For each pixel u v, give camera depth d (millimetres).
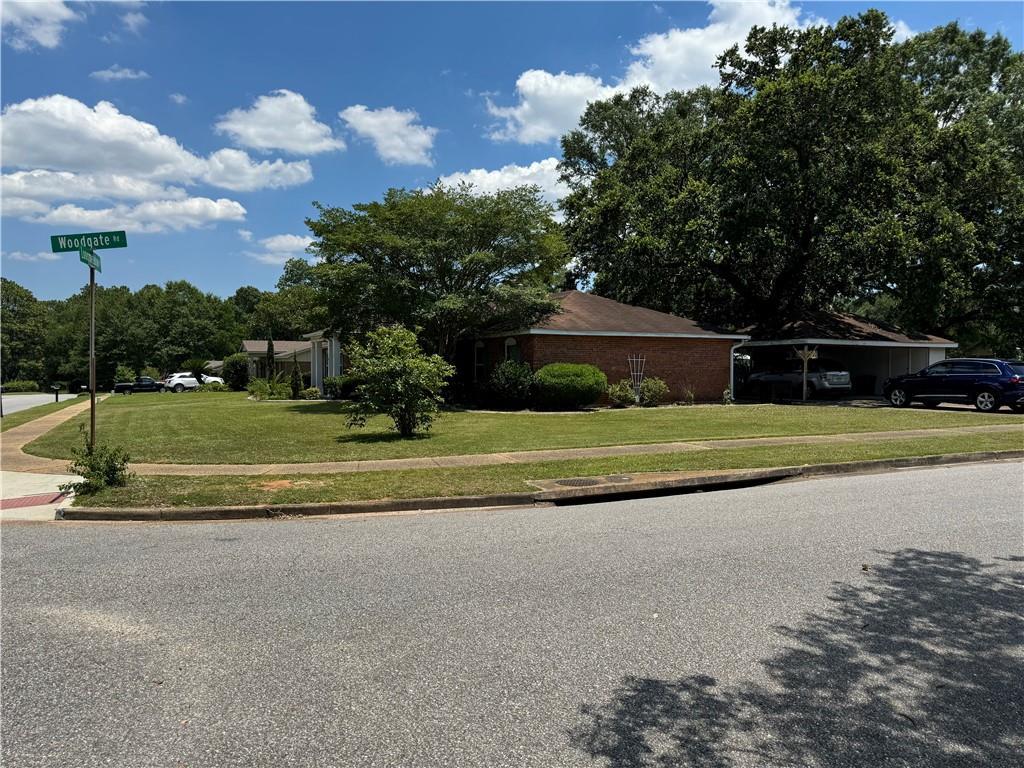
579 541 6305
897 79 27469
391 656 3791
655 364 24641
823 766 2771
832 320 30484
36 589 5000
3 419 23578
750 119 26969
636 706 3244
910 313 30484
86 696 3350
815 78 25375
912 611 4453
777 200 27062
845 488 9023
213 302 82875
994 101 32219
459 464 10656
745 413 19891
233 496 8242
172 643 3984
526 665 3676
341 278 22047
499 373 22266
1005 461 11398
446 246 22734
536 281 24359
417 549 6086
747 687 3434
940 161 27109
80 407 29078
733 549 5949
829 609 4492
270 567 5543
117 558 5867
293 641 4004
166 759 2811
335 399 31703
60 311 92562
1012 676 3559
